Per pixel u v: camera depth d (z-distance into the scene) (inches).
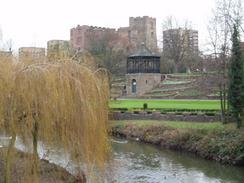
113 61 3917.3
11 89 712.4
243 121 1711.4
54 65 737.6
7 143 754.8
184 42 4793.3
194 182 1197.1
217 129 1684.3
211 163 1466.5
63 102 711.7
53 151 833.5
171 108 2472.9
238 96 1728.6
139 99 3435.0
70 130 720.3
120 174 1263.5
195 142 1657.2
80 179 891.4
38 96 708.7
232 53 1788.9
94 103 741.3
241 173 1315.2
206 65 2222.0
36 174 732.0
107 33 5354.3
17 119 713.6
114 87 3895.2
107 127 771.4
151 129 1977.1
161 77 4018.2
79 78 739.4
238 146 1462.8
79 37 5551.2
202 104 2723.9
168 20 5201.8
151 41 6363.2
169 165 1427.2
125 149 1743.4
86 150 726.5
